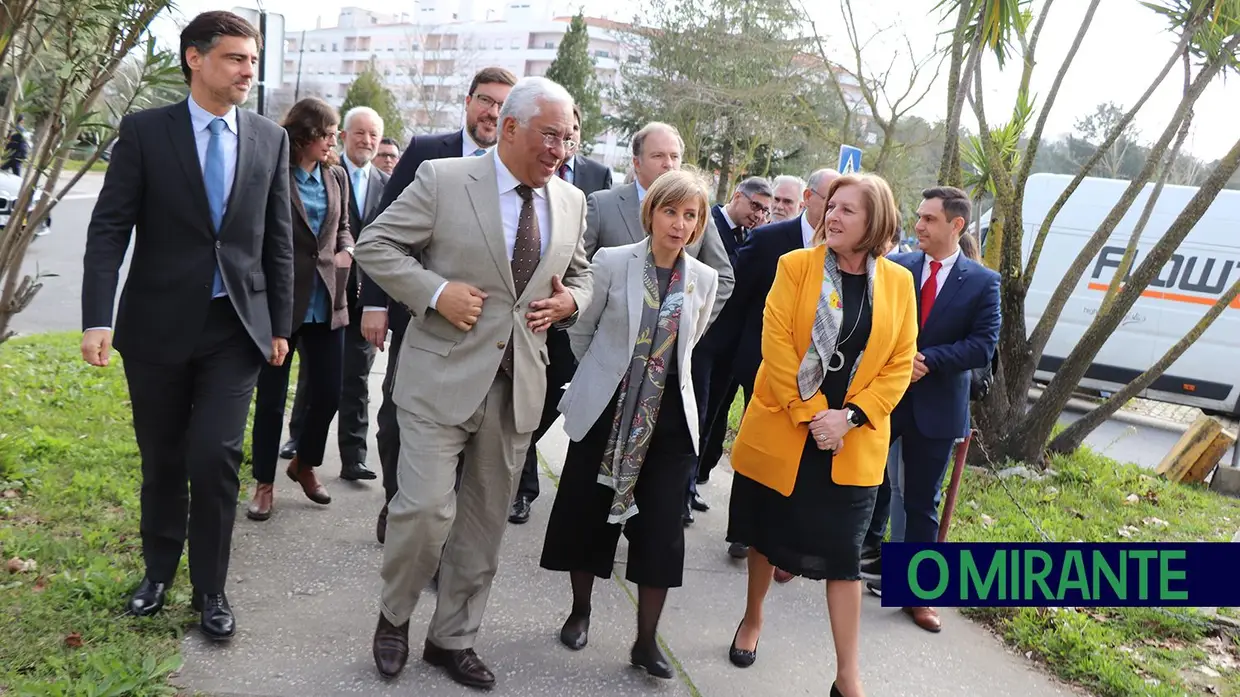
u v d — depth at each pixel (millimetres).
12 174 3842
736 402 8664
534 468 4824
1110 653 3895
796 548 3258
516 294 3031
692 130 26641
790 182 5512
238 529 4250
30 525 3898
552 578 4102
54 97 3559
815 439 3189
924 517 4242
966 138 7961
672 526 3311
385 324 4168
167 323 3125
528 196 3055
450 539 3160
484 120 3984
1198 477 7980
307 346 4523
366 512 4637
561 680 3250
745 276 4707
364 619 3494
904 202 16609
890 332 3230
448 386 2959
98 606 3256
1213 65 6492
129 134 3080
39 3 3467
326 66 106500
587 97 46719
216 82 3092
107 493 4316
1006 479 6797
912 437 4215
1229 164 6465
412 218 2957
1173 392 11734
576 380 3393
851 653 3213
